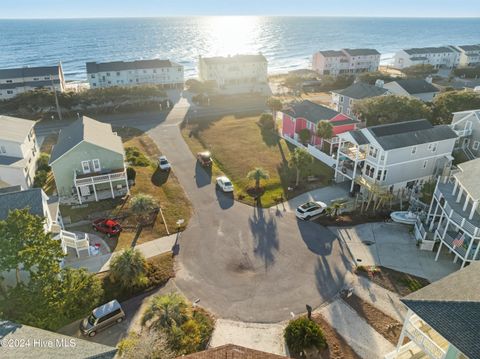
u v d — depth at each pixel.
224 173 45.53
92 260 29.08
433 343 17.81
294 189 40.97
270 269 28.28
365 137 38.62
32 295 20.12
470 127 46.84
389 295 25.77
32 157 43.62
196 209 36.88
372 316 23.95
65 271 23.39
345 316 23.94
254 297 25.55
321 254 30.03
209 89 91.25
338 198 39.12
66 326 22.95
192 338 20.92
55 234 27.56
